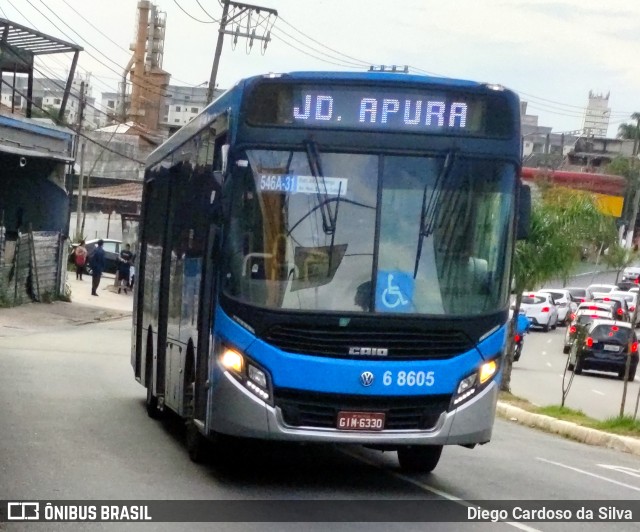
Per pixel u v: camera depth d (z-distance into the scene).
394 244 10.70
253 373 10.49
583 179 89.19
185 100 129.12
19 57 41.34
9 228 41.66
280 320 10.48
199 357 11.45
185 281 12.96
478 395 10.76
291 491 11.02
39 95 112.81
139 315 17.92
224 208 10.73
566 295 68.44
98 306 44.72
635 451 18.14
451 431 10.66
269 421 10.44
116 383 21.30
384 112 10.86
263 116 10.78
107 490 10.60
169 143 15.69
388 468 12.90
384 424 10.55
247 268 10.63
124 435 14.41
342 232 10.67
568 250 25.73
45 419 15.50
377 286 10.59
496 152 11.02
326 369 10.44
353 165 10.80
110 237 77.12
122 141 84.44
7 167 41.34
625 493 12.85
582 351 38.25
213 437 11.06
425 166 10.88
